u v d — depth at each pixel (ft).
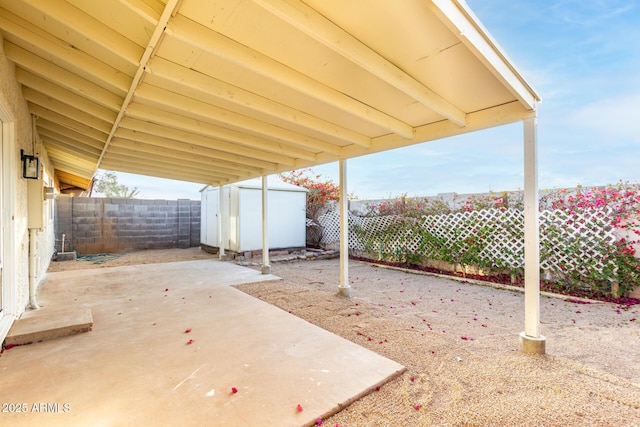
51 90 12.96
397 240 26.99
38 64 10.96
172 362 9.09
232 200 32.22
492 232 20.79
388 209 28.68
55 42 9.60
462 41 7.23
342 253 17.34
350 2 6.60
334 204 34.99
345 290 17.21
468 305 15.61
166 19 6.95
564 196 18.61
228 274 23.03
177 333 11.36
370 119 11.41
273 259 29.73
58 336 10.94
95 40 8.25
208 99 11.98
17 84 12.41
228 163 22.62
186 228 41.96
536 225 9.98
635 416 6.86
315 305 15.40
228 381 8.04
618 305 15.24
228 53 7.99
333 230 34.99
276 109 11.68
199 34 7.59
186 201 41.98
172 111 13.26
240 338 10.89
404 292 18.22
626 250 15.80
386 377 8.28
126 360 9.21
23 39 9.17
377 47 7.97
